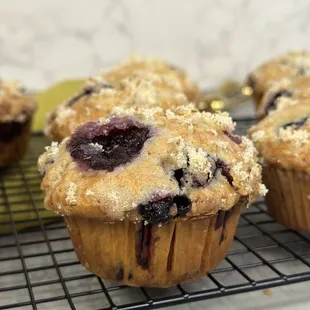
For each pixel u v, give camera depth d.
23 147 0.35
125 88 0.30
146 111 0.24
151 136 0.23
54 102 0.41
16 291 0.23
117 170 0.22
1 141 0.33
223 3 0.53
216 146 0.23
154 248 0.22
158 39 0.53
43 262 0.25
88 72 0.52
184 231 0.22
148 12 0.52
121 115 0.24
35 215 0.28
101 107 0.29
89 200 0.21
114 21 0.51
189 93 0.38
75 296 0.22
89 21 0.50
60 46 0.50
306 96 0.31
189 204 0.21
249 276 0.24
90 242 0.23
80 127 0.24
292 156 0.26
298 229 0.28
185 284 0.24
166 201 0.21
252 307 0.23
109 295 0.23
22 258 0.24
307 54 0.44
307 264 0.24
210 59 0.55
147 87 0.30
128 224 0.22
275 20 0.56
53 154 0.24
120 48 0.52
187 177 0.22
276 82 0.35
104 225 0.22
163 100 0.30
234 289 0.22
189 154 0.22
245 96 0.47
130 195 0.21
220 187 0.22
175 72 0.38
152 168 0.22
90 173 0.22
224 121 0.24
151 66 0.37
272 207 0.28
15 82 0.37
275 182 0.27
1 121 0.33
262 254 0.26
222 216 0.23
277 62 0.42
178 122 0.23
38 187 0.31
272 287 0.23
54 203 0.22
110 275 0.23
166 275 0.23
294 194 0.27
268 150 0.27
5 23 0.47
